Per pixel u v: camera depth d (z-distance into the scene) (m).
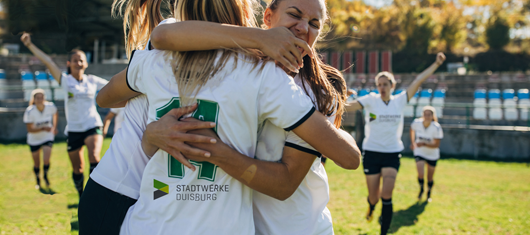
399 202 5.80
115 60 18.69
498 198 6.06
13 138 11.64
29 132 5.47
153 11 1.61
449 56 29.06
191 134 1.08
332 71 1.42
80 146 4.88
